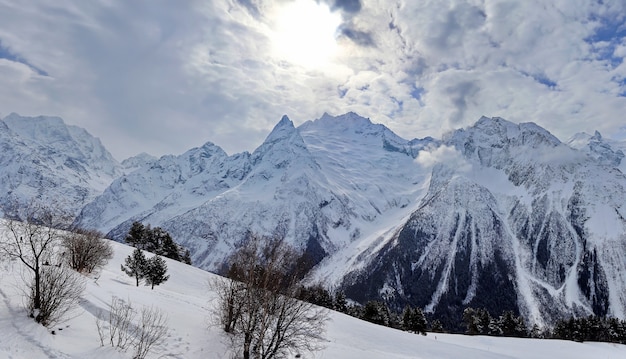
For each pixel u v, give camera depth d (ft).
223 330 86.53
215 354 74.38
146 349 60.23
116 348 58.65
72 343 55.88
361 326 156.35
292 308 78.64
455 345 159.94
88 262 109.70
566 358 188.65
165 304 96.17
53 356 50.60
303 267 84.48
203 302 120.16
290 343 79.56
